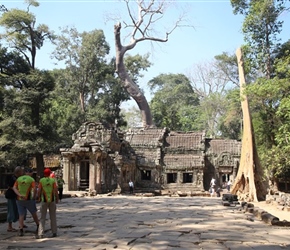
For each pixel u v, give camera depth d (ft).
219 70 245.04
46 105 146.92
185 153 153.38
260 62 84.38
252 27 82.33
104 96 209.15
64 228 42.14
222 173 151.33
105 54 206.59
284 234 37.76
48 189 35.86
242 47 84.53
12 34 144.77
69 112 180.96
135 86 200.75
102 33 205.05
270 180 111.75
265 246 30.99
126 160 136.77
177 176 149.28
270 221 45.21
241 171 101.91
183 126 270.67
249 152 99.66
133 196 116.47
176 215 56.34
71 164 126.62
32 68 146.41
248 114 101.81
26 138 135.64
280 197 81.30
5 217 48.49
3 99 139.44
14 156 134.72
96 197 105.19
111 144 135.03
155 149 154.92
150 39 211.41
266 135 112.37
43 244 31.94
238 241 33.35
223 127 237.86
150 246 30.96
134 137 160.97
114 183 129.90
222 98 262.06
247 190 99.40
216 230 40.24
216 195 125.70
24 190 37.22
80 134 135.03
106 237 35.45
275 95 68.90
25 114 137.49
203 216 54.90
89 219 51.11
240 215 56.24
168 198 103.24
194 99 295.89
